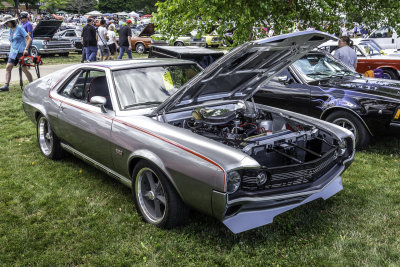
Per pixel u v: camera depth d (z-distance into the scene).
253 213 2.79
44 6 64.56
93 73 4.01
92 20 11.92
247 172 2.70
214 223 3.26
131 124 3.30
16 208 3.59
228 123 3.69
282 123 3.90
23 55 8.84
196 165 2.73
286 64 3.72
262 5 5.81
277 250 2.89
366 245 2.92
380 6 7.04
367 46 10.38
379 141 5.65
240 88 3.97
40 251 2.93
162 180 3.02
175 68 4.07
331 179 3.21
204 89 3.62
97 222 3.33
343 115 5.21
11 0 62.22
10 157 4.91
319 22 7.21
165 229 3.17
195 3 5.90
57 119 4.28
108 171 3.79
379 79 5.78
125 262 2.78
